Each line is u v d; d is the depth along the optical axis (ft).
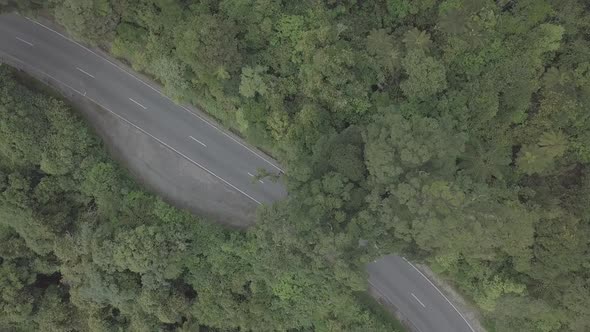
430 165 149.79
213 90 167.12
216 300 181.16
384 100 165.17
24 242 184.34
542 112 160.25
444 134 149.59
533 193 162.61
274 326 183.62
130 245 169.17
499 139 164.04
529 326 170.09
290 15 163.84
